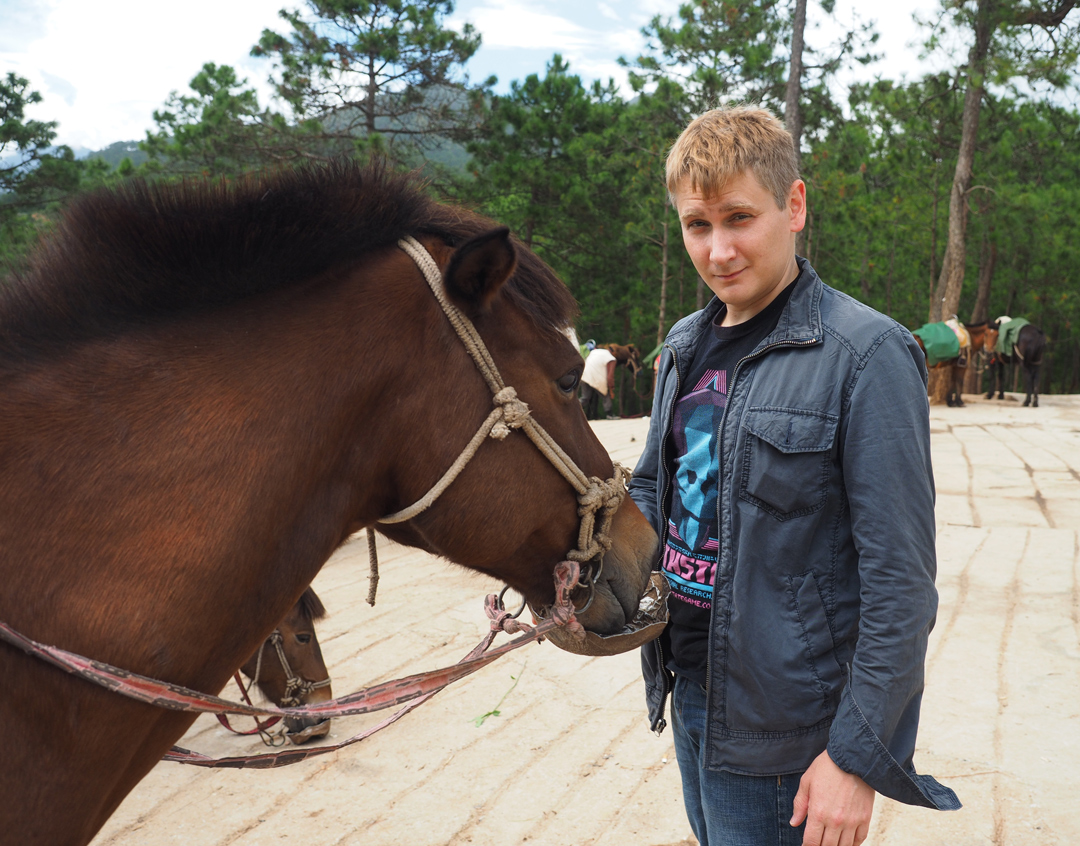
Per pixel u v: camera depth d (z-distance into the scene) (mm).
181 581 1106
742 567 1409
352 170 1356
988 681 3439
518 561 1471
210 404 1160
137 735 1136
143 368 1153
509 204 20844
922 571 1283
